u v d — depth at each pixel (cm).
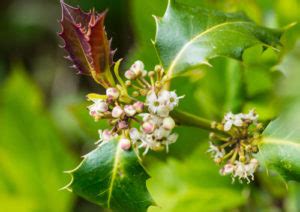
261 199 49
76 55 35
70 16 34
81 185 35
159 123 34
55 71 107
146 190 35
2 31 112
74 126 84
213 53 35
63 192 62
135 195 35
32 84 61
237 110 47
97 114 34
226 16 37
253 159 35
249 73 46
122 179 35
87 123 48
